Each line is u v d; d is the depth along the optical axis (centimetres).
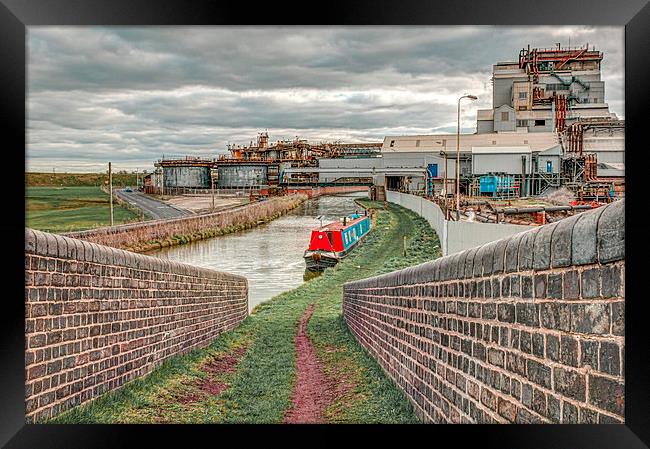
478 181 5269
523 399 401
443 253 2916
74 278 655
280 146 8244
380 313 1041
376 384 893
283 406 834
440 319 608
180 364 1011
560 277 352
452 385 561
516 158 5294
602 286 313
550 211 2830
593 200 4028
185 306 1154
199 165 7681
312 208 6950
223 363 1189
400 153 6003
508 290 425
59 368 621
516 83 6028
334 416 754
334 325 1764
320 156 8019
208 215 4997
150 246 4106
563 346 349
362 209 6456
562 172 5228
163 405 768
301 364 1182
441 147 5778
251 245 4575
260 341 1517
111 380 760
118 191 7431
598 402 316
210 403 836
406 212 5416
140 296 877
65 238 644
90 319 697
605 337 312
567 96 6056
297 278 3431
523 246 398
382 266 3256
